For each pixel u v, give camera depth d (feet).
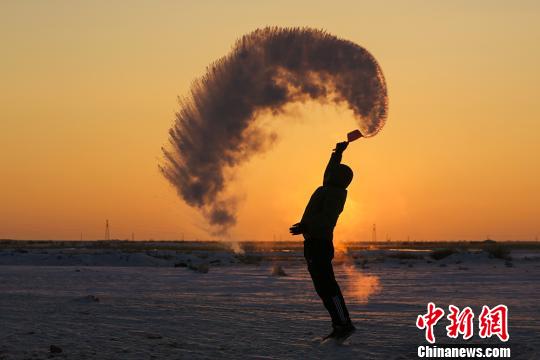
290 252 362.12
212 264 177.99
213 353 26.78
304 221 29.84
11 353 26.25
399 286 79.05
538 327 35.27
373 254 294.46
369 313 43.34
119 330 32.53
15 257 173.37
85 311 40.63
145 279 95.81
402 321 37.93
